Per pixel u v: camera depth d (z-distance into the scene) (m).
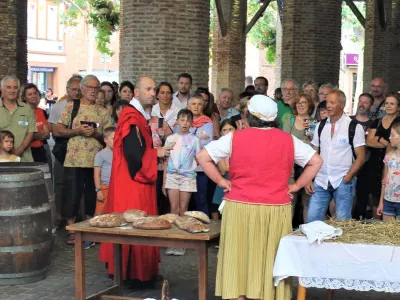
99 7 28.66
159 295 7.16
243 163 5.70
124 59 14.95
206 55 15.01
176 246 5.93
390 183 7.84
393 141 7.75
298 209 9.82
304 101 9.15
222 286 5.72
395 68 29.77
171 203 8.91
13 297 7.07
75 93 9.48
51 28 51.38
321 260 5.55
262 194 5.66
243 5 25.52
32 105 9.95
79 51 52.44
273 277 5.66
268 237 5.66
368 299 7.25
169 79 14.59
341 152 7.77
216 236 5.94
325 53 22.83
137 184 7.08
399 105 9.12
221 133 9.28
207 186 9.59
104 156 9.17
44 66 51.38
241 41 25.72
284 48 23.00
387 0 29.19
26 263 7.49
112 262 7.25
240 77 25.83
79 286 6.28
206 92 9.75
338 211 7.84
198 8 14.70
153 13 14.47
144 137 7.12
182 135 8.91
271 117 5.80
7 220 7.36
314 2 22.53
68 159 9.41
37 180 7.54
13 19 19.50
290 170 5.79
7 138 8.56
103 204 9.23
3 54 19.41
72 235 9.42
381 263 5.49
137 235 5.99
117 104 9.54
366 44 29.78
